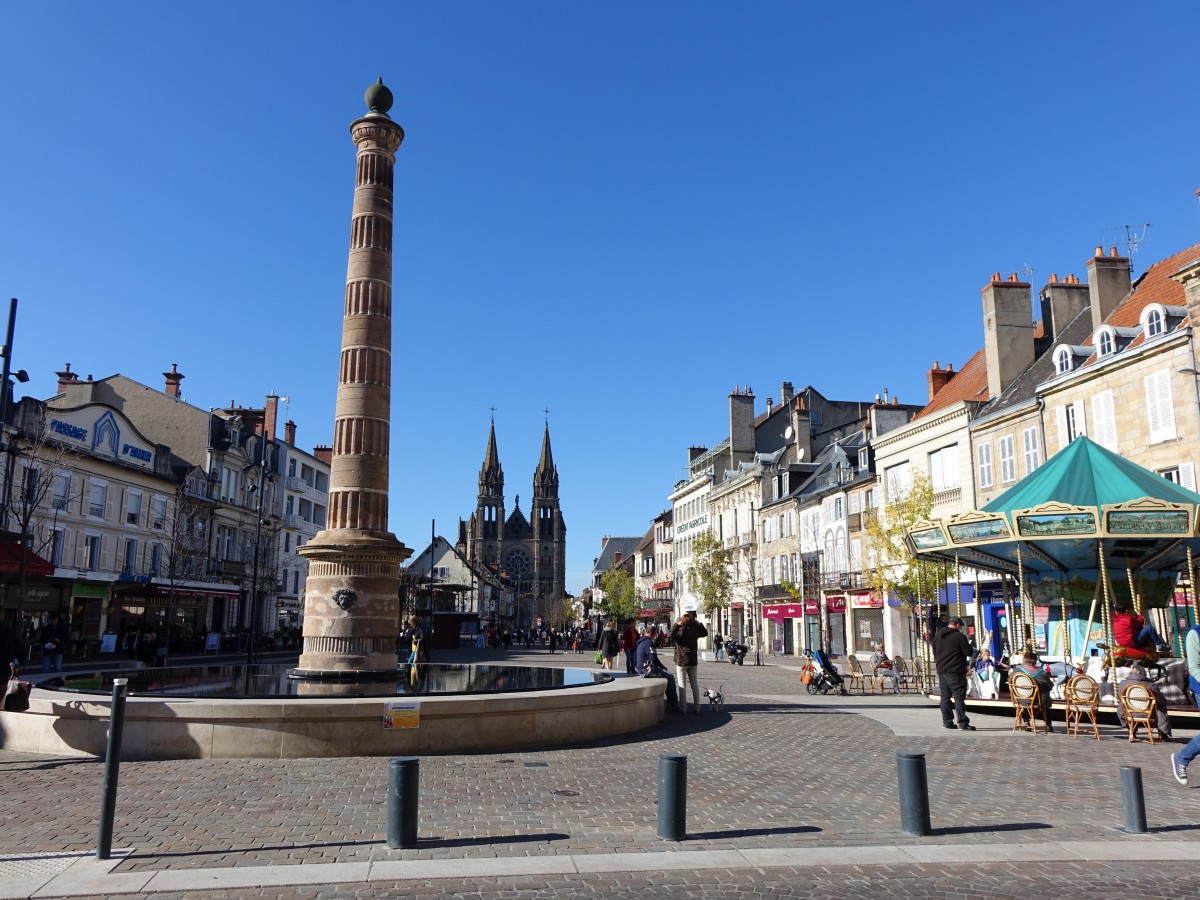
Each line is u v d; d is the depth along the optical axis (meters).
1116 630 16.61
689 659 18.55
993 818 8.72
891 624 42.19
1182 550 19.62
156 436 53.19
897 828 8.34
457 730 12.88
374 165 20.22
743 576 62.94
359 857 7.21
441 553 109.50
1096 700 14.62
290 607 64.25
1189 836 7.99
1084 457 19.17
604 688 14.85
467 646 73.88
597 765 11.84
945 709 16.14
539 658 49.78
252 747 12.09
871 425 46.94
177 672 19.25
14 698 12.55
